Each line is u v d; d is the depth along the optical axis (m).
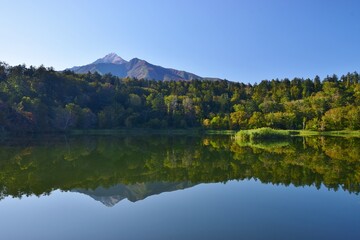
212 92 168.00
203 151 46.94
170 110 129.50
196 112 130.88
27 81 110.00
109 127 116.12
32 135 82.88
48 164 33.56
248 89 175.50
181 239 13.08
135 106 133.62
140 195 20.61
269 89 179.50
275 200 19.00
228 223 14.96
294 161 35.16
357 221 15.18
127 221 15.42
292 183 23.67
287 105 128.75
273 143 61.94
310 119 113.81
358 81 166.88
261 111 129.12
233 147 53.44
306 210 16.92
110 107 121.56
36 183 24.25
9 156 39.47
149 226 14.67
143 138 80.19
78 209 17.52
